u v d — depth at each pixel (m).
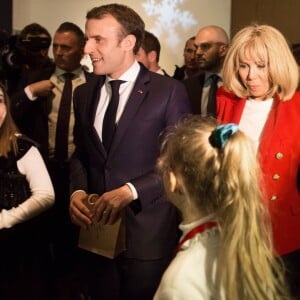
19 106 2.97
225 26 4.71
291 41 4.01
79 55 3.15
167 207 1.94
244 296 1.15
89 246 1.92
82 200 1.93
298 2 3.96
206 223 1.22
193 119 1.35
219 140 1.19
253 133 1.86
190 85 2.98
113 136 1.92
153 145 1.91
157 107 1.90
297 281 1.80
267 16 4.16
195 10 4.78
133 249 1.91
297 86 1.95
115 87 1.95
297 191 1.84
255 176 1.19
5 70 3.35
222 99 2.01
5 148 2.10
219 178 1.18
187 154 1.23
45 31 3.46
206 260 1.18
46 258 2.33
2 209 2.06
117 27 1.88
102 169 1.95
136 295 1.93
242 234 1.17
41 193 2.07
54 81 3.16
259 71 1.84
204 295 1.16
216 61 2.96
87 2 4.98
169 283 1.18
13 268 2.11
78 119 2.07
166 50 4.91
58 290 2.69
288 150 1.81
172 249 1.97
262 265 1.17
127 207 1.91
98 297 2.01
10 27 4.50
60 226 2.94
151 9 4.89
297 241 1.83
